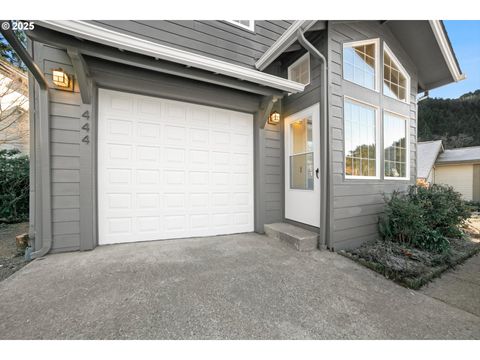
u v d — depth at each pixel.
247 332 1.43
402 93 4.39
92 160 2.80
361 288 2.05
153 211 3.28
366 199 3.51
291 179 3.94
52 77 2.61
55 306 1.64
